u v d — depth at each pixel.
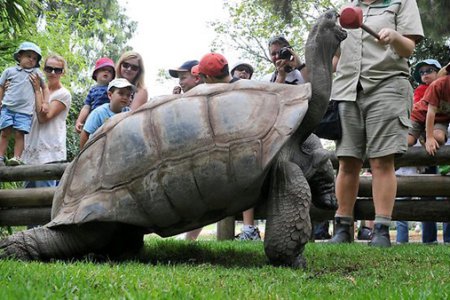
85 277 2.65
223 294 2.38
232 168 3.68
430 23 12.85
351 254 4.61
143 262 4.30
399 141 5.19
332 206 4.18
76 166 4.21
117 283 2.54
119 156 3.95
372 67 5.24
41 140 6.77
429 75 6.86
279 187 3.80
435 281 3.03
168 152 3.81
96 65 6.67
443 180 6.42
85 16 24.48
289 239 3.74
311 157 4.05
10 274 2.64
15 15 8.30
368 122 5.31
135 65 6.15
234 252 4.79
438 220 6.55
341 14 4.30
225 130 3.76
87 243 4.07
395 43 4.95
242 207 3.92
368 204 6.71
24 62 6.72
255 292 2.54
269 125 3.73
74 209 3.98
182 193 3.77
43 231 4.05
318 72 4.00
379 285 2.93
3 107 6.71
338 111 5.44
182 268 3.55
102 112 5.75
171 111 3.93
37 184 7.41
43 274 2.69
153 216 3.86
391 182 5.30
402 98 5.21
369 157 5.35
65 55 15.05
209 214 3.90
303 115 3.73
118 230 4.11
